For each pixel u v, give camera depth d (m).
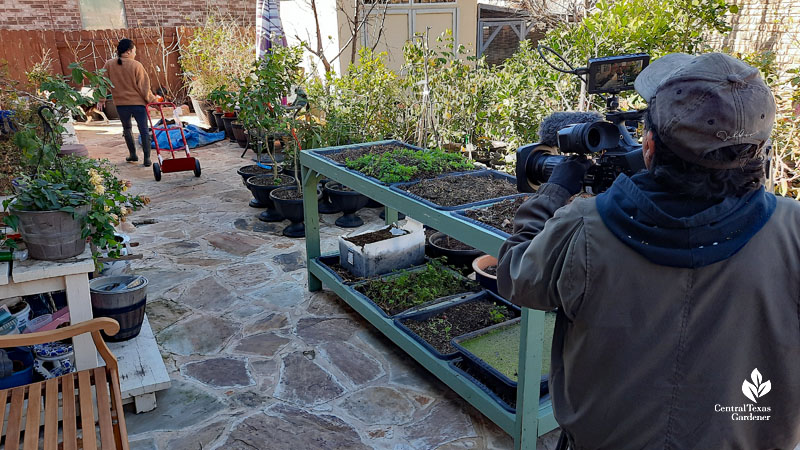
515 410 2.58
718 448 1.08
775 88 4.58
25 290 2.58
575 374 1.18
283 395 3.06
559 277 1.13
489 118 5.82
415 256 4.10
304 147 5.91
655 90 1.09
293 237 5.29
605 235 1.07
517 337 3.18
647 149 1.10
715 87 0.97
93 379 2.31
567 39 5.34
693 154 0.99
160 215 5.89
